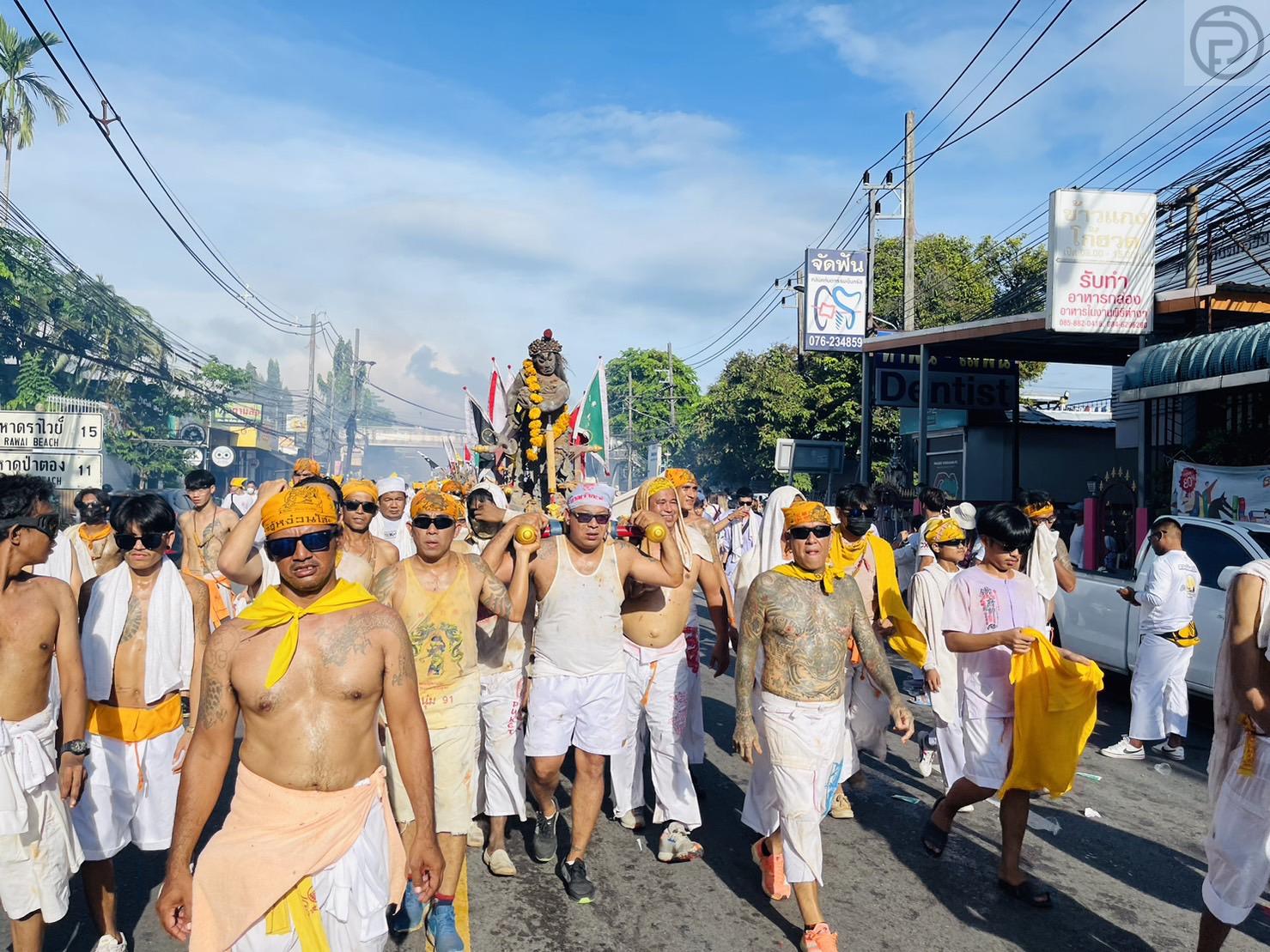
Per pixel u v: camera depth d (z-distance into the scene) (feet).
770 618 13.69
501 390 35.04
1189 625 23.67
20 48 113.70
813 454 86.28
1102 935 14.03
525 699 18.24
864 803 20.07
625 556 16.01
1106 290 44.73
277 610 8.80
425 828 8.94
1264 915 14.89
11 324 91.15
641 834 18.15
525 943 13.52
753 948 13.47
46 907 11.19
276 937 8.43
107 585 13.57
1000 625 15.15
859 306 80.59
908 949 13.48
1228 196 44.16
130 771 13.30
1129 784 21.81
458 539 20.18
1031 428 77.77
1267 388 48.44
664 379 234.38
